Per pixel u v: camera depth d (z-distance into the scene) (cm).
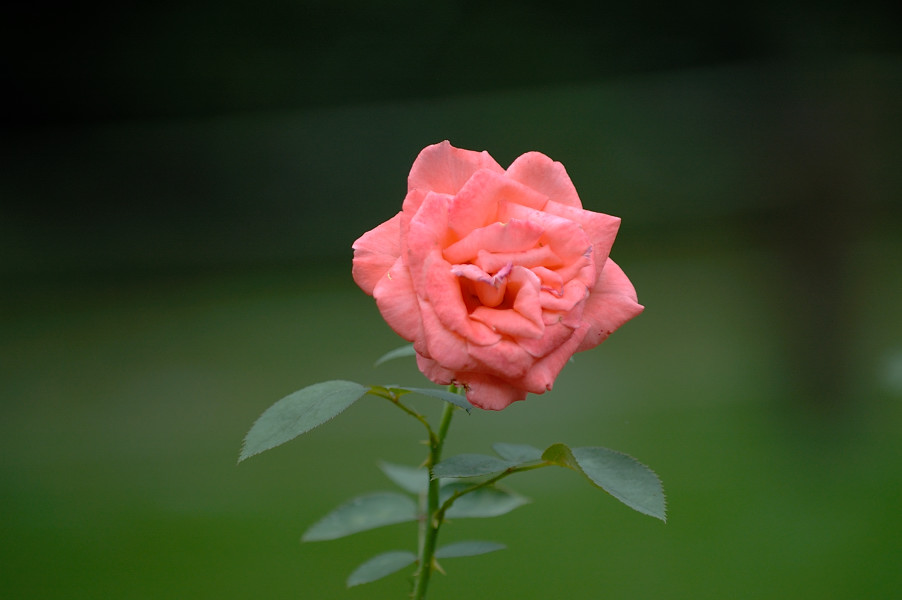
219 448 232
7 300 429
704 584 146
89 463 226
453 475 87
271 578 155
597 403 256
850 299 239
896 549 153
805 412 229
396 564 93
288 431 86
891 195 382
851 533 160
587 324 87
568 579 151
